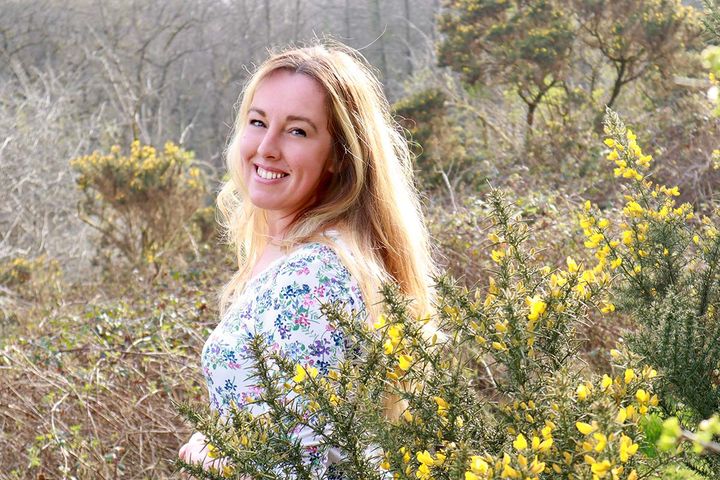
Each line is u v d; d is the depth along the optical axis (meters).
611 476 1.21
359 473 1.44
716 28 2.12
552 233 4.76
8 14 24.09
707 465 1.71
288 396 1.66
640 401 1.35
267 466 1.44
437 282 1.52
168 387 3.99
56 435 3.72
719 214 2.24
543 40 10.73
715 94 1.00
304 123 1.93
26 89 16.30
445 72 14.73
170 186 10.40
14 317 7.34
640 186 2.20
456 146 10.90
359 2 25.44
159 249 10.28
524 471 1.23
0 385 4.13
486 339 1.49
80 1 25.05
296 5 26.75
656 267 2.06
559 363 1.47
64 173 13.67
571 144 9.01
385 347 1.51
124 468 3.77
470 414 1.46
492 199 1.64
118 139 19.09
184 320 5.07
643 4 10.12
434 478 1.38
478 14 11.79
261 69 2.03
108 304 5.98
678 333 1.68
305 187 1.95
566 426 1.33
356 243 1.87
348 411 1.45
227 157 2.40
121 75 21.36
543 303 1.47
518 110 11.88
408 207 2.02
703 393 1.66
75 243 12.84
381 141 1.99
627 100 10.80
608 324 3.04
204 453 1.90
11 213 12.84
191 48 26.64
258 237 2.35
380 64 24.52
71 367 4.43
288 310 1.75
